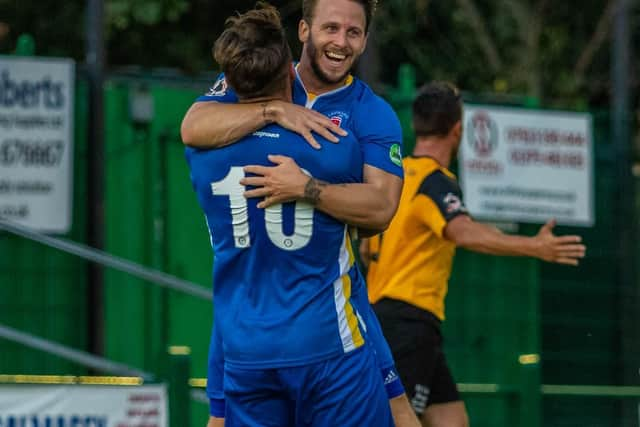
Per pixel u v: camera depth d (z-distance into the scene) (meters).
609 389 33.09
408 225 20.94
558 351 33.50
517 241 19.86
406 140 31.30
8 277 29.17
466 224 20.39
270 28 14.65
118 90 30.56
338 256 14.88
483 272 32.75
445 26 50.94
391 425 15.36
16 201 29.22
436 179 20.89
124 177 30.48
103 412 21.42
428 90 21.45
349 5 14.95
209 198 14.90
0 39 45.69
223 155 14.73
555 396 32.75
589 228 33.94
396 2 49.78
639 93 48.59
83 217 29.95
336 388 14.82
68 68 29.61
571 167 33.66
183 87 31.11
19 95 29.28
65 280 29.59
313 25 15.02
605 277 34.03
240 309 14.92
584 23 52.66
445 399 21.67
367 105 15.22
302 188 14.45
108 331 30.12
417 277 20.98
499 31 51.06
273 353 14.70
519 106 33.19
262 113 14.65
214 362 16.02
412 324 20.92
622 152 34.19
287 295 14.72
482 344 32.59
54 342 29.44
